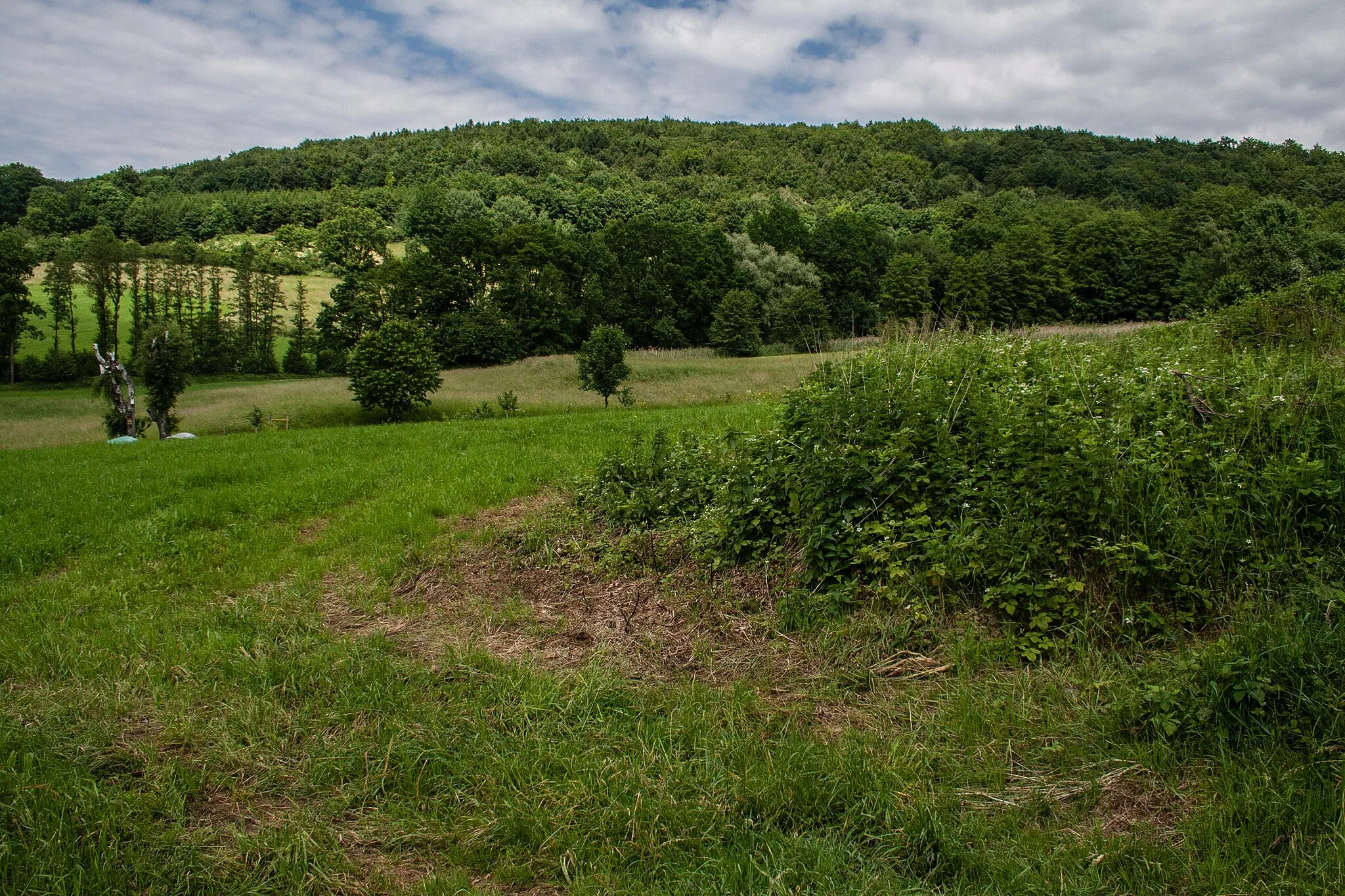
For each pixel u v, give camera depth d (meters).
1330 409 5.01
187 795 3.48
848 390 6.56
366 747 3.79
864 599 4.93
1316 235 44.97
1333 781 2.97
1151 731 3.47
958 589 4.74
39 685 4.61
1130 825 3.03
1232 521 4.52
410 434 15.16
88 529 8.33
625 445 11.23
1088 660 4.05
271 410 38.59
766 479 5.84
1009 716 3.75
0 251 55.78
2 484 11.30
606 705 4.12
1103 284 53.62
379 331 39.28
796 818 3.18
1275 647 3.43
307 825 3.25
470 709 4.11
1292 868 2.70
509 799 3.35
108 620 5.72
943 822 3.06
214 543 7.78
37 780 3.49
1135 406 5.65
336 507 9.12
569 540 6.79
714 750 3.63
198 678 4.60
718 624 5.01
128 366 50.81
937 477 5.29
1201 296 25.25
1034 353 8.03
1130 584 4.38
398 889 2.92
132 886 2.93
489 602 5.80
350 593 6.16
